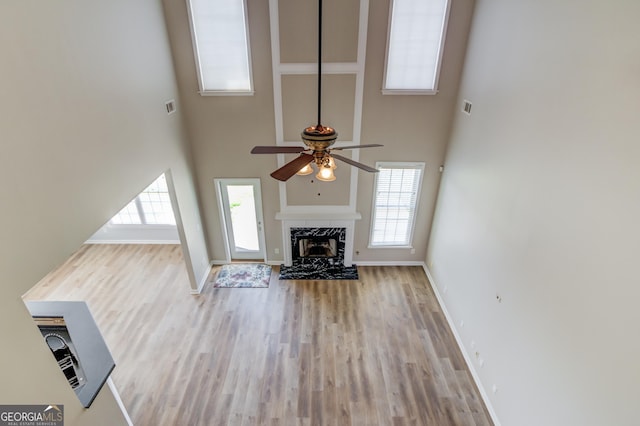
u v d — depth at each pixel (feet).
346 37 14.61
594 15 7.84
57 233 8.48
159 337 15.51
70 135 8.91
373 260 20.20
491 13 12.67
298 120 16.35
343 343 15.23
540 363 9.65
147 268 20.08
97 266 20.24
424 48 14.97
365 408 12.62
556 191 9.05
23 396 6.89
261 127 16.57
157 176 13.84
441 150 17.07
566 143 8.71
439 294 17.63
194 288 17.95
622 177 7.06
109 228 22.04
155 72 13.55
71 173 8.97
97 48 10.01
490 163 12.64
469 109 14.51
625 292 6.94
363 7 14.07
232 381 13.57
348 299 17.75
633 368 6.75
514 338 10.95
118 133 11.13
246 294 18.07
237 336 15.58
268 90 15.76
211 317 16.62
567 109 8.69
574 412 8.34
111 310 17.02
